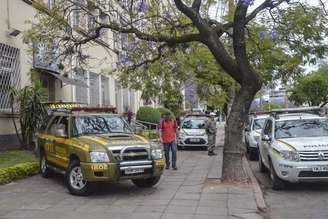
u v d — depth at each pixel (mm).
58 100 22141
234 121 12367
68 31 14516
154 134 23969
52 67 19625
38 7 14672
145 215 8891
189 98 33125
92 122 12055
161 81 20625
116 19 15938
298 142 12047
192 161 18078
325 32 16125
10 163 14172
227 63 12367
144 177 10867
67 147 11469
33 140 17266
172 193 11055
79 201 10234
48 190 11586
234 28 12227
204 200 10195
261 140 15000
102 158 10414
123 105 34375
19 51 18250
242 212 9133
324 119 13656
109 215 8914
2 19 17234
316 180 11555
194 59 21719
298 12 15250
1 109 17141
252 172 15367
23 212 9188
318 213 9461
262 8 12836
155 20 15234
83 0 14117
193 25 13891
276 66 22391
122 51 18734
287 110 15820
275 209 9906
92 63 26875
